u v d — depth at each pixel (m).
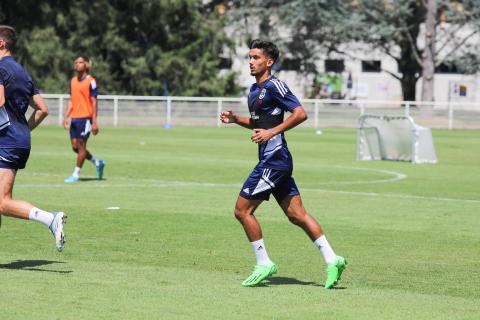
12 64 20.55
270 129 19.27
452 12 141.75
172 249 24.45
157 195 37.25
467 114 117.75
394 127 61.09
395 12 140.38
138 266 21.80
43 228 27.67
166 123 112.44
